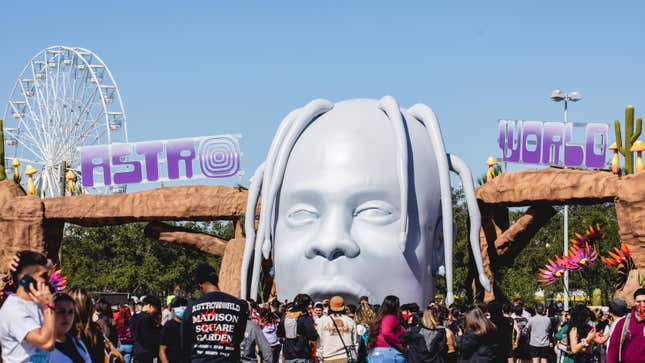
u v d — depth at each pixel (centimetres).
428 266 2902
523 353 2061
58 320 780
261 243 2905
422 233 2878
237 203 3594
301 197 2869
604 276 4372
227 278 3475
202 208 3628
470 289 3388
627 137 3117
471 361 1203
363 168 2830
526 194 3144
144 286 6969
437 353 1291
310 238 2825
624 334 1102
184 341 958
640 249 2814
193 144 4166
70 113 6550
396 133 2833
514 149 3688
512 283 5184
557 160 3647
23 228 3875
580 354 1867
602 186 2959
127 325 1844
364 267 2775
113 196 3784
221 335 950
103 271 6875
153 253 7012
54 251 3975
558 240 5747
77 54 6400
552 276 3080
